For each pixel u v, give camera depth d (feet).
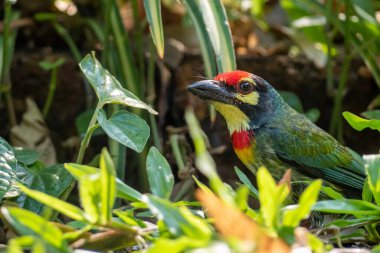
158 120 38.22
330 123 41.11
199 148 19.69
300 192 31.83
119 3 44.16
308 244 19.93
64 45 40.65
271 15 46.83
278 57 40.91
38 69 38.42
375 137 40.52
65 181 28.68
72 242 21.52
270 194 19.86
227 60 31.09
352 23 39.60
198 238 19.19
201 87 31.89
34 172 29.17
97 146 37.27
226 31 30.94
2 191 25.72
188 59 39.75
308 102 41.01
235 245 16.93
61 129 38.47
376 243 25.86
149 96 36.83
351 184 32.12
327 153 32.04
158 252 17.72
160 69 39.01
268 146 32.09
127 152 37.06
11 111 36.83
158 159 24.29
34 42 40.47
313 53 41.83
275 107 32.65
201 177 35.53
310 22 41.73
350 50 40.32
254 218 22.39
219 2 31.04
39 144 35.78
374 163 24.39
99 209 20.72
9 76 37.42
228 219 18.48
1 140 27.02
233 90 31.99
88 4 40.04
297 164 32.01
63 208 20.62
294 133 32.12
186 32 41.96
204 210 25.05
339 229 24.07
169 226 19.45
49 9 40.29
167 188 23.82
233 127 32.78
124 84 36.35
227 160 39.24
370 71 40.70
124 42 36.68
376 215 24.43
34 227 19.54
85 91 38.45
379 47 39.73
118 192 22.76
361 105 41.32
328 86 39.99
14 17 39.14
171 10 42.16
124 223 22.77
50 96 37.19
